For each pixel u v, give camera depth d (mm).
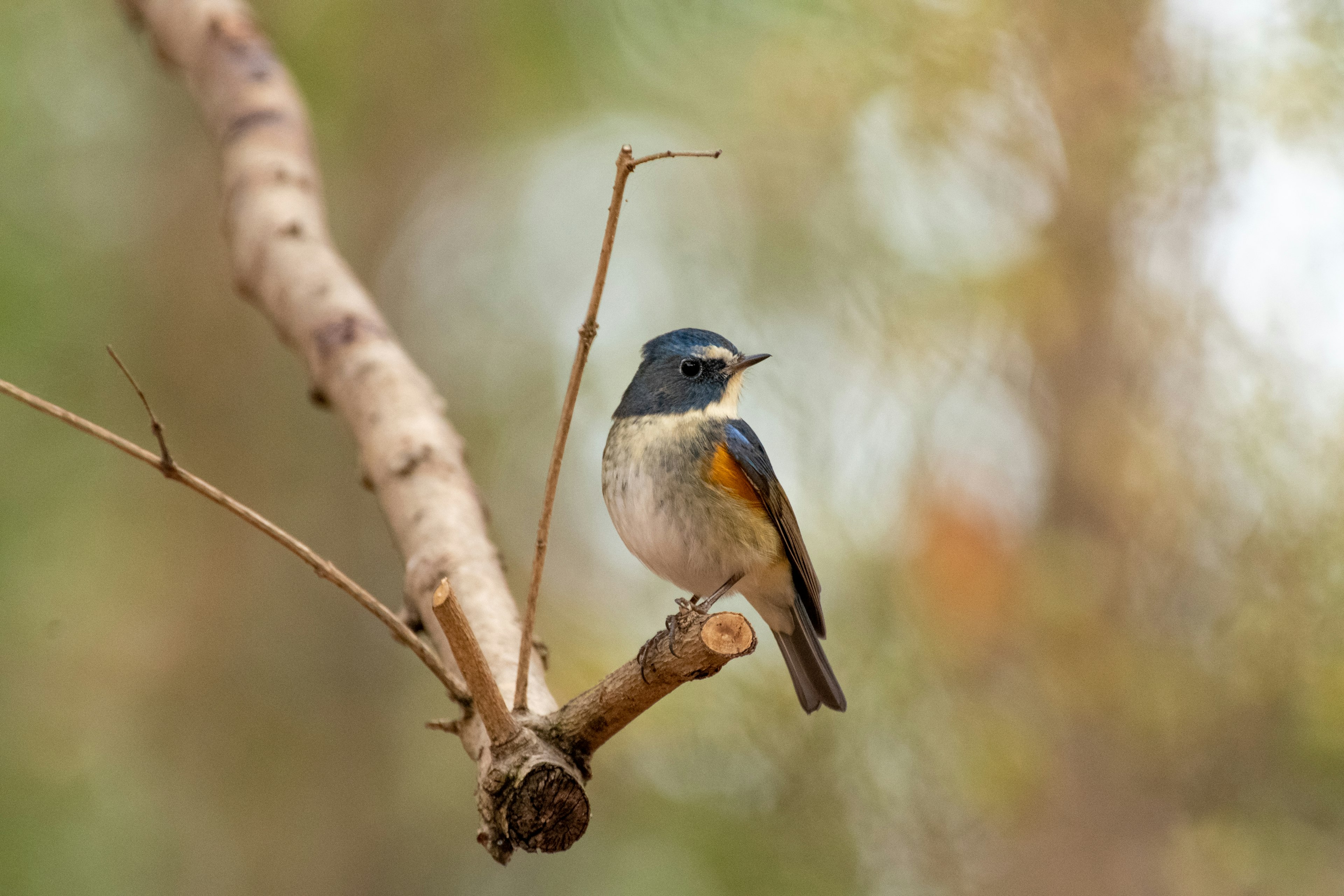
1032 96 12711
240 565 15055
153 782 14562
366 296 6109
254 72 7078
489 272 16266
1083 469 12523
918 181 13031
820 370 12602
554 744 4098
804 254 13336
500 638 4555
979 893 11492
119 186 15570
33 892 13836
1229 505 11805
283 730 14617
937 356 12305
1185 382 12570
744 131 13711
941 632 11703
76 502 14906
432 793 15125
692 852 12070
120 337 15320
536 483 15406
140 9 7828
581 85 14977
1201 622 12062
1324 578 11227
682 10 13336
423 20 15102
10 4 14461
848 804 11227
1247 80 11953
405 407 5500
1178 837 11656
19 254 14375
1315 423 11297
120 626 14797
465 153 16312
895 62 12523
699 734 11117
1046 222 12922
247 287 6398
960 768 11242
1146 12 12695
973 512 12070
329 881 14328
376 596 15320
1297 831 11523
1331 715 11086
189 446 15203
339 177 15953
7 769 14227
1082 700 11742
